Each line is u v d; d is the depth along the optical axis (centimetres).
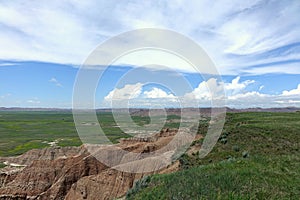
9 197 4691
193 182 1286
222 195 1112
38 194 4681
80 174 4559
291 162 1694
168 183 1366
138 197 1363
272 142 2811
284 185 1248
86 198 3734
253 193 1127
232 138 2938
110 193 3456
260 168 1478
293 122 4247
